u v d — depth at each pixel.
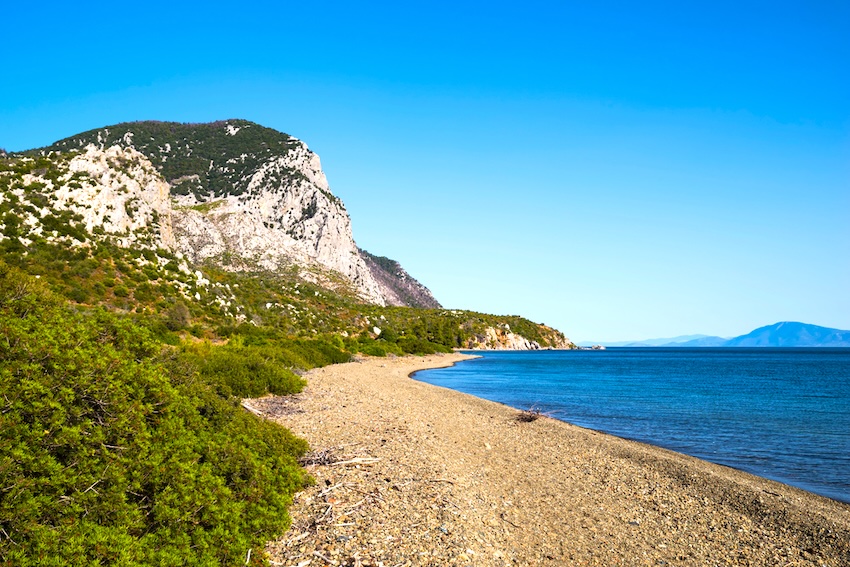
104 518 6.39
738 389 52.50
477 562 8.77
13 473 5.69
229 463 8.91
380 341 94.88
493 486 14.19
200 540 7.01
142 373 8.74
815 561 10.95
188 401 10.45
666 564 10.36
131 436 7.60
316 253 185.62
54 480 6.01
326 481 11.68
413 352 101.50
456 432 21.17
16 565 5.20
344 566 7.93
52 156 63.94
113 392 7.49
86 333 8.48
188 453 8.41
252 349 38.22
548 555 10.09
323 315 94.44
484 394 44.44
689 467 18.64
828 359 152.50
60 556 5.49
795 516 13.71
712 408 36.91
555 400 40.94
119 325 9.82
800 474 19.06
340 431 17.75
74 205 56.66
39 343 7.02
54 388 6.78
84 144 180.25
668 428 28.61
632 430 27.88
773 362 130.75
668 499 14.78
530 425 26.02
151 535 6.63
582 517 12.62
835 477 18.67
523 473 16.14
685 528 12.55
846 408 37.25
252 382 24.52
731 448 23.48
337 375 39.88
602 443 22.45
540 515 12.39
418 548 8.81
